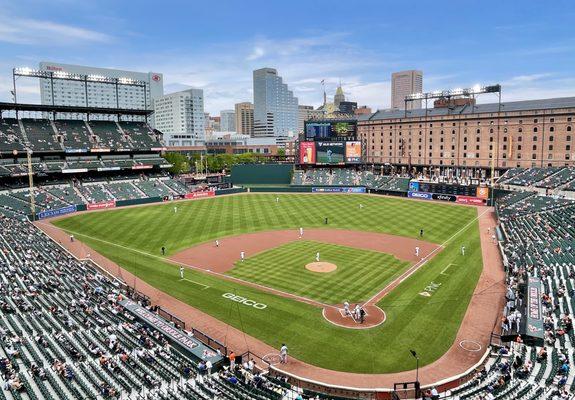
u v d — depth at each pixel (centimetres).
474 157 11588
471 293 3984
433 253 5338
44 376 2327
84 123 10819
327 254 5300
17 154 9131
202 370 2619
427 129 12588
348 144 11719
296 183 11569
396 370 2744
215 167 15650
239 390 2416
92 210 8500
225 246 5759
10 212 7450
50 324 3111
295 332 3256
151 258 5250
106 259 5212
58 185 9250
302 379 2617
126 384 2348
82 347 2794
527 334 2898
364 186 11106
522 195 8350
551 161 10138
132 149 10750
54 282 4009
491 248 5569
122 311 3491
